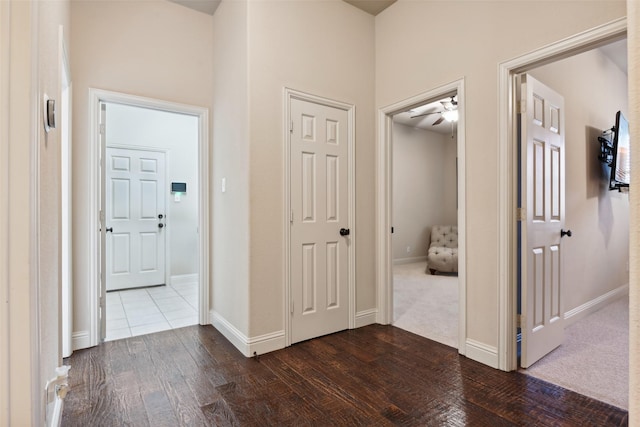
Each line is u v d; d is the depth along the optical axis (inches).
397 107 115.3
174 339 107.6
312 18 108.2
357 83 118.9
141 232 181.3
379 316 122.8
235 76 103.5
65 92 96.3
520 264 88.2
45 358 46.0
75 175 100.8
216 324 118.0
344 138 115.9
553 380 80.4
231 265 106.2
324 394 75.0
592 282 132.7
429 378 81.7
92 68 104.3
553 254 98.6
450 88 97.9
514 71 85.0
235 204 103.7
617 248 150.8
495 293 86.9
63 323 94.3
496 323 86.8
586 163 129.3
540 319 92.0
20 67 32.6
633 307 18.4
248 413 68.2
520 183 88.1
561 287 102.3
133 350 98.9
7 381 32.4
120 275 175.6
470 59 92.7
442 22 100.3
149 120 183.9
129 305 147.7
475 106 91.4
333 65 112.7
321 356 94.5
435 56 102.3
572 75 121.6
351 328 116.4
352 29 117.9
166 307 144.9
